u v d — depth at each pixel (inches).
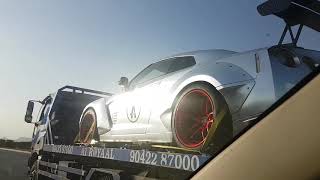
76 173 274.2
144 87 214.8
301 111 73.6
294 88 79.2
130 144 234.5
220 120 158.6
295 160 73.4
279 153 76.6
